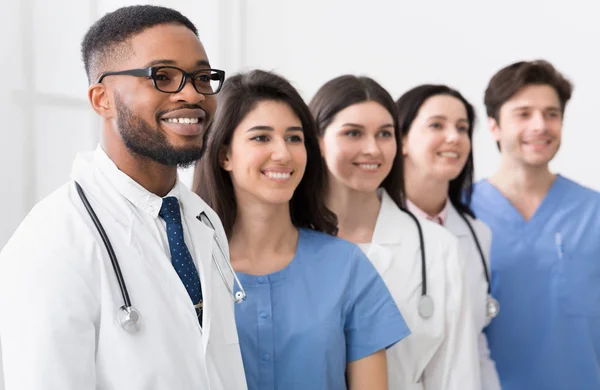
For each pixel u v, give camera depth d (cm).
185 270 92
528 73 193
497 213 204
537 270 197
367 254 153
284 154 123
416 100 175
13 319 78
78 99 191
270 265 131
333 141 149
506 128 198
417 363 146
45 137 181
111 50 85
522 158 196
